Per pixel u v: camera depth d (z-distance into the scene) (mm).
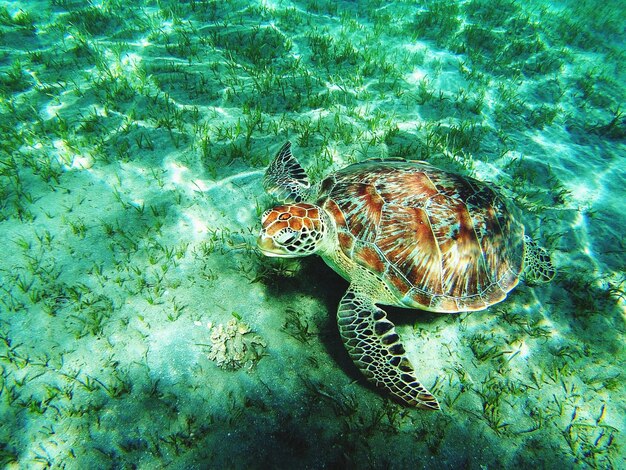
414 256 1029
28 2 2309
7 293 1131
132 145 1515
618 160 1652
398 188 1084
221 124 1604
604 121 1843
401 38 2262
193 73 1826
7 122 1570
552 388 1086
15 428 952
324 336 1121
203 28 2180
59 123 1542
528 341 1164
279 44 2074
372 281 1055
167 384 1022
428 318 1182
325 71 1939
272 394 1026
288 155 1424
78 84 1758
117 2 2348
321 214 1053
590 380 1094
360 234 1059
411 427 1007
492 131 1735
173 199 1364
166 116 1602
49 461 921
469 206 1076
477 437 1005
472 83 1951
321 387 1042
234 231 1301
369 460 961
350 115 1691
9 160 1402
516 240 1157
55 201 1333
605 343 1162
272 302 1166
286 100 1731
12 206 1308
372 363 1009
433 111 1791
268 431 979
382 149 1578
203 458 941
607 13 2725
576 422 1038
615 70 2199
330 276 1224
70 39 2055
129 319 1113
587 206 1482
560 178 1569
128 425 968
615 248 1368
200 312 1135
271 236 989
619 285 1269
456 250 1035
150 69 1842
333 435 985
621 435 1021
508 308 1218
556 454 993
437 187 1089
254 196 1385
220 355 1050
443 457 975
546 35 2439
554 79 2082
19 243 1221
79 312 1114
